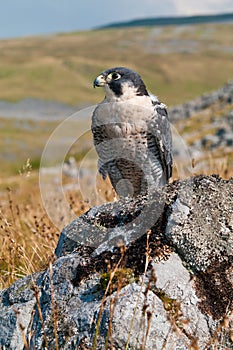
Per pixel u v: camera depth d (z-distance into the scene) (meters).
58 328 7.46
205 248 7.92
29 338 7.10
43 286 8.20
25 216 15.31
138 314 7.07
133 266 7.83
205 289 7.70
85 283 7.92
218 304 7.60
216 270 7.78
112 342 6.89
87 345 7.07
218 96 103.69
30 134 182.50
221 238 8.01
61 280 8.09
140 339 6.93
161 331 7.04
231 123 77.56
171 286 7.56
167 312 7.23
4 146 153.50
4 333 7.96
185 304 7.43
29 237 12.75
